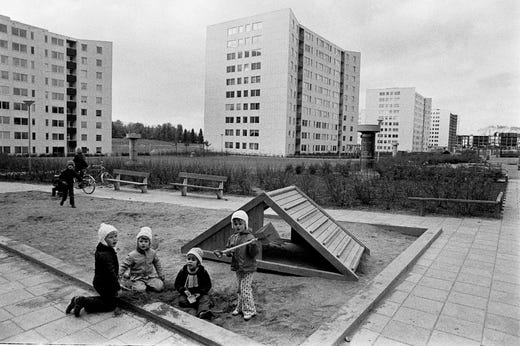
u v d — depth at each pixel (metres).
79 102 83.94
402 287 5.96
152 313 4.75
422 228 10.15
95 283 4.97
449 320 4.83
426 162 36.88
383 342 4.27
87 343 4.20
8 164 26.84
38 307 5.12
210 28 93.06
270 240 5.50
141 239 5.52
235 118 90.50
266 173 20.38
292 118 86.50
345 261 6.47
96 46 85.12
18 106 73.44
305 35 88.25
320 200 15.06
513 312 5.09
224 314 4.98
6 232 9.46
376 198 15.31
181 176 16.70
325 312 5.02
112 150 90.06
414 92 141.50
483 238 9.30
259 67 85.75
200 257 5.11
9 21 71.50
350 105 108.62
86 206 13.36
